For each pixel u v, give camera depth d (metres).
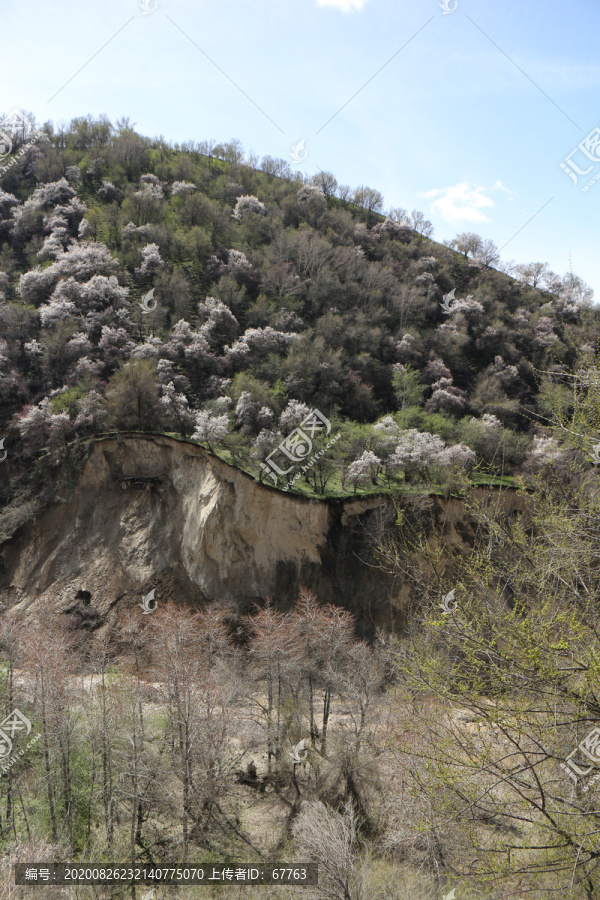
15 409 41.19
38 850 14.06
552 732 7.75
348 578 31.14
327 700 22.59
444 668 8.27
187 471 34.09
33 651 17.73
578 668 7.01
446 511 30.55
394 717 17.48
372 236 72.62
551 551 8.72
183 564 32.66
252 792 19.53
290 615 27.92
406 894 11.87
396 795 14.55
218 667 23.08
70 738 17.03
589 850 6.77
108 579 33.19
